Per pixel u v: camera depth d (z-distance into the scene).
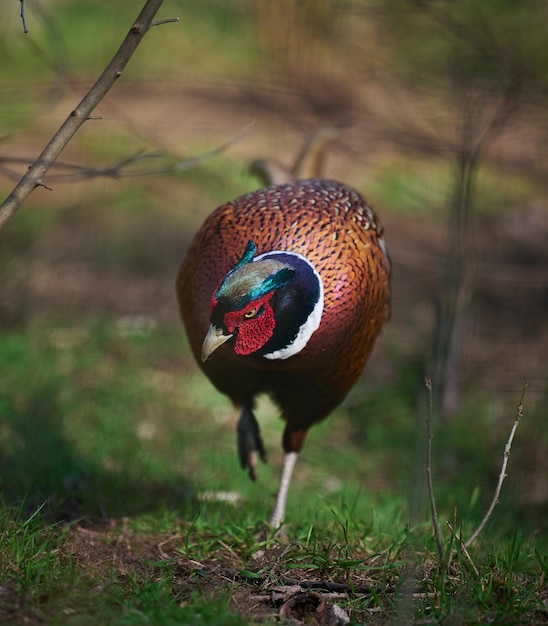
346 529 6.35
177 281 7.11
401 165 16.23
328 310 6.19
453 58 11.31
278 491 7.10
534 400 10.66
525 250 13.95
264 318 5.82
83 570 5.63
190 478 8.49
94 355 10.90
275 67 15.01
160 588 5.37
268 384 6.67
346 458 9.63
